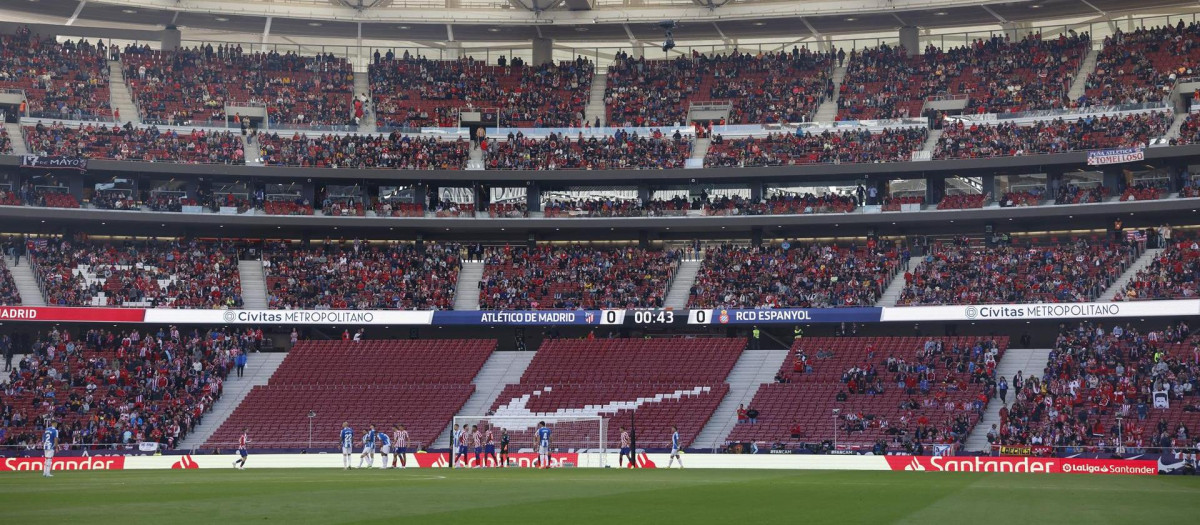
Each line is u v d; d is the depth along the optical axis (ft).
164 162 251.60
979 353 214.90
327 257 259.39
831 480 137.69
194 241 259.19
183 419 212.43
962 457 176.55
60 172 254.88
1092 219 245.45
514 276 255.29
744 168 254.27
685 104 285.23
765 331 247.29
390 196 270.26
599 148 269.44
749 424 205.77
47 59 274.16
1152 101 247.09
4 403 214.90
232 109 276.82
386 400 223.10
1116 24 291.38
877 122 264.52
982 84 270.87
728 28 294.87
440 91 291.99
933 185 253.65
